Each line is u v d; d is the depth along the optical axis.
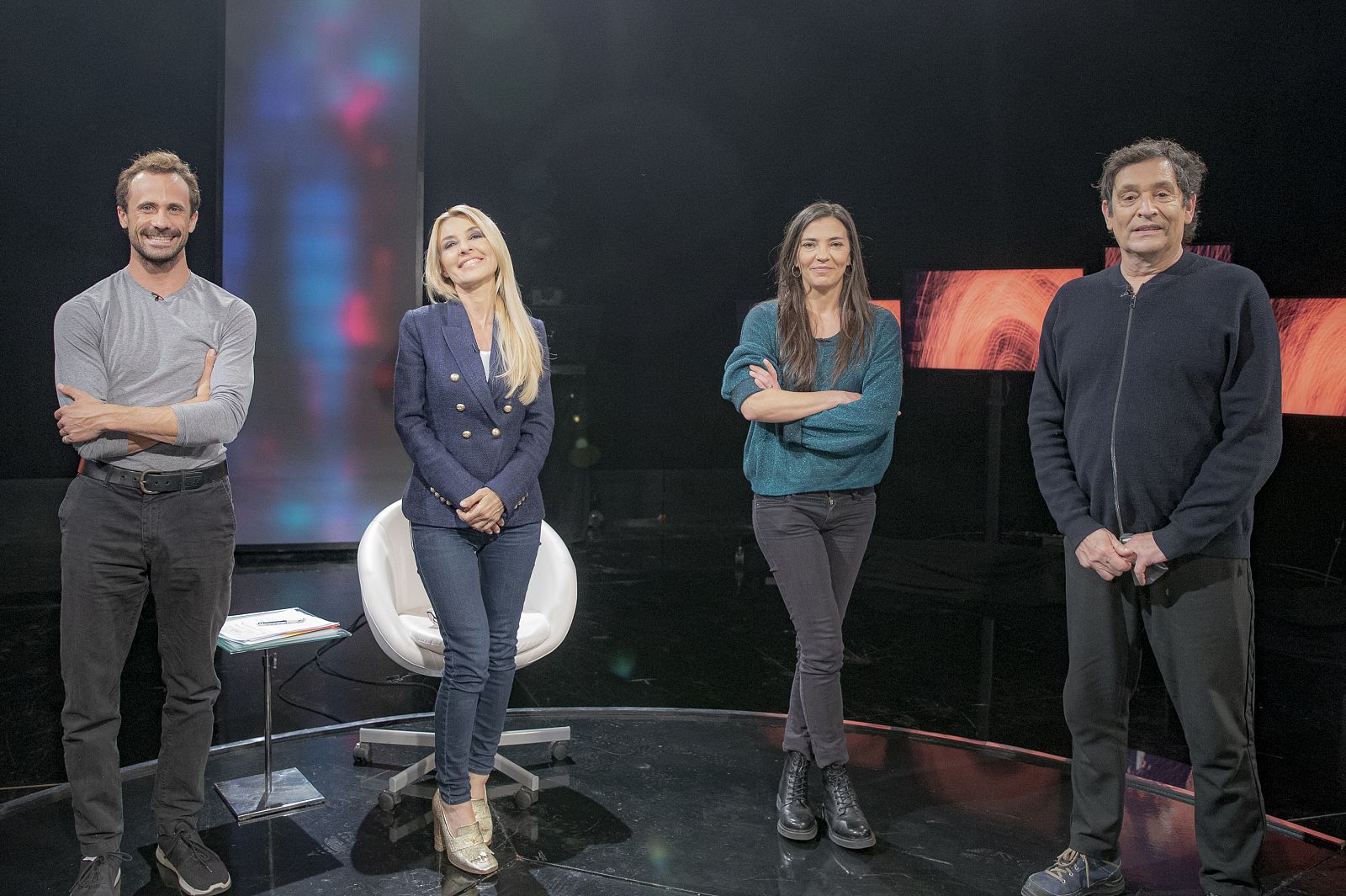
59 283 6.38
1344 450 5.27
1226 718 2.18
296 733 3.31
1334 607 4.94
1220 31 5.27
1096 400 2.27
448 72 6.73
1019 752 3.21
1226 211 5.32
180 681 2.36
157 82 6.38
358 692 3.90
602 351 7.16
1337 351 4.29
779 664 4.32
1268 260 5.21
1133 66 5.60
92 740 2.24
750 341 2.70
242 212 6.10
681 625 4.89
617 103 6.92
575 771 3.08
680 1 6.75
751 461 2.67
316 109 6.18
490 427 2.47
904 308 5.70
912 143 6.43
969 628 4.90
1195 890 2.36
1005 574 5.79
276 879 2.40
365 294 6.32
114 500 2.22
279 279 6.19
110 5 6.25
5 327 6.29
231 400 2.29
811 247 2.58
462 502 2.37
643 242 7.10
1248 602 2.18
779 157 6.80
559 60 6.84
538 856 2.54
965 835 2.65
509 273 2.53
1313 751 3.37
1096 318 2.28
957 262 6.38
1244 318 2.11
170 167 2.28
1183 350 2.15
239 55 6.04
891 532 6.87
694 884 2.40
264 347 6.19
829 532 2.66
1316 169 5.02
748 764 3.15
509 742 3.08
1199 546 2.12
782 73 6.70
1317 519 5.38
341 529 6.38
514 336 2.49
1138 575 2.19
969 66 6.18
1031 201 6.07
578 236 7.06
